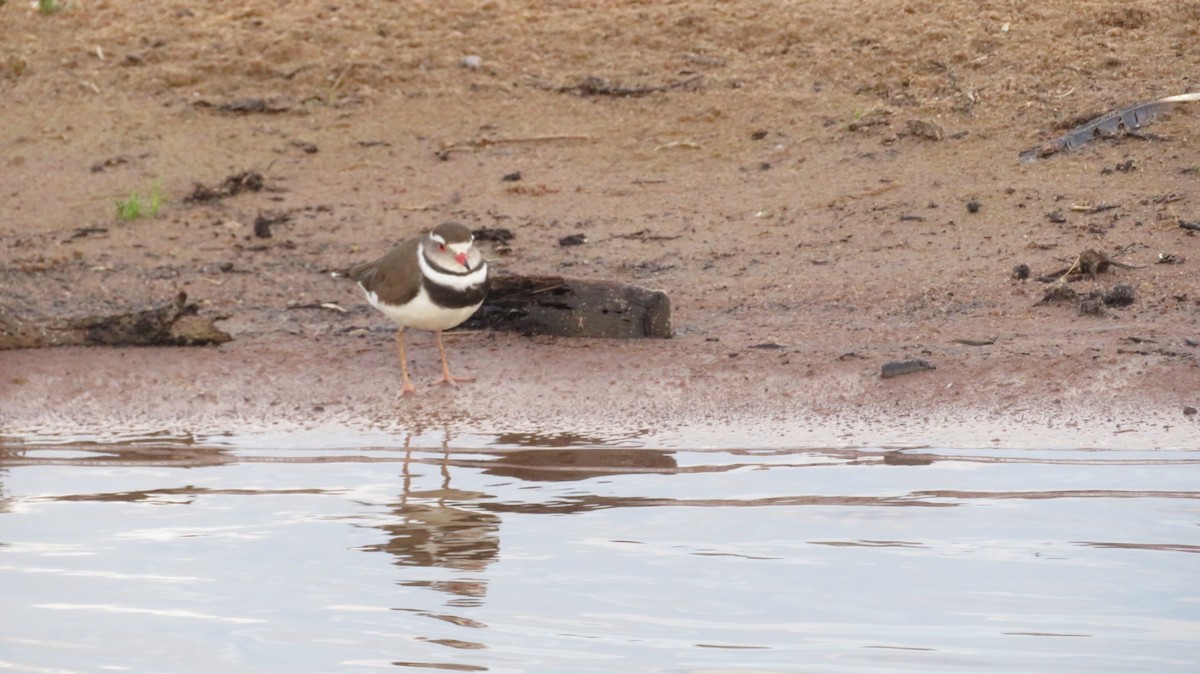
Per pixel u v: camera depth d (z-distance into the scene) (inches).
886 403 471.8
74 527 390.9
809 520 381.1
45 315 576.4
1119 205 603.5
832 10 774.5
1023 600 327.9
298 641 317.4
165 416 498.3
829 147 681.0
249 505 407.5
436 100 738.8
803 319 544.1
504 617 328.2
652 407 482.9
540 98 736.3
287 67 760.3
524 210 653.3
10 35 795.4
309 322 575.2
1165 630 311.3
